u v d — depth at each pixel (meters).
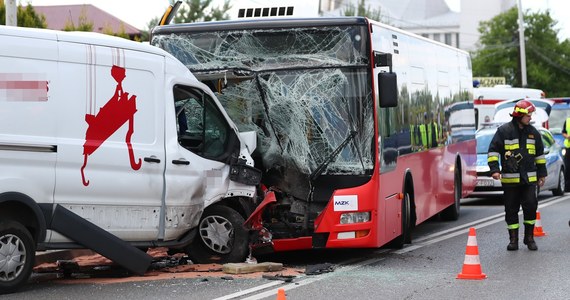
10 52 10.86
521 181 15.41
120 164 11.85
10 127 10.82
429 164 17.84
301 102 13.86
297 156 13.84
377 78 13.87
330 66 13.77
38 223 11.13
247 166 13.33
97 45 11.74
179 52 14.20
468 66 23.36
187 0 41.38
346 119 13.72
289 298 10.73
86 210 11.62
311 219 13.73
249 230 13.34
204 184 12.91
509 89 41.41
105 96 11.77
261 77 13.99
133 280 12.03
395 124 14.95
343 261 14.32
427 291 11.30
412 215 16.41
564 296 10.95
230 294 10.95
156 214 12.35
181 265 13.57
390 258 14.64
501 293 11.16
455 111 21.00
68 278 12.34
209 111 13.20
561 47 81.81
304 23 13.86
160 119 12.41
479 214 22.94
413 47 16.75
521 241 16.86
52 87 11.23
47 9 56.25
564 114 39.62
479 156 26.28
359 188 13.55
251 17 14.87
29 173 10.98
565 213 22.47
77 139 11.44
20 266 10.99
